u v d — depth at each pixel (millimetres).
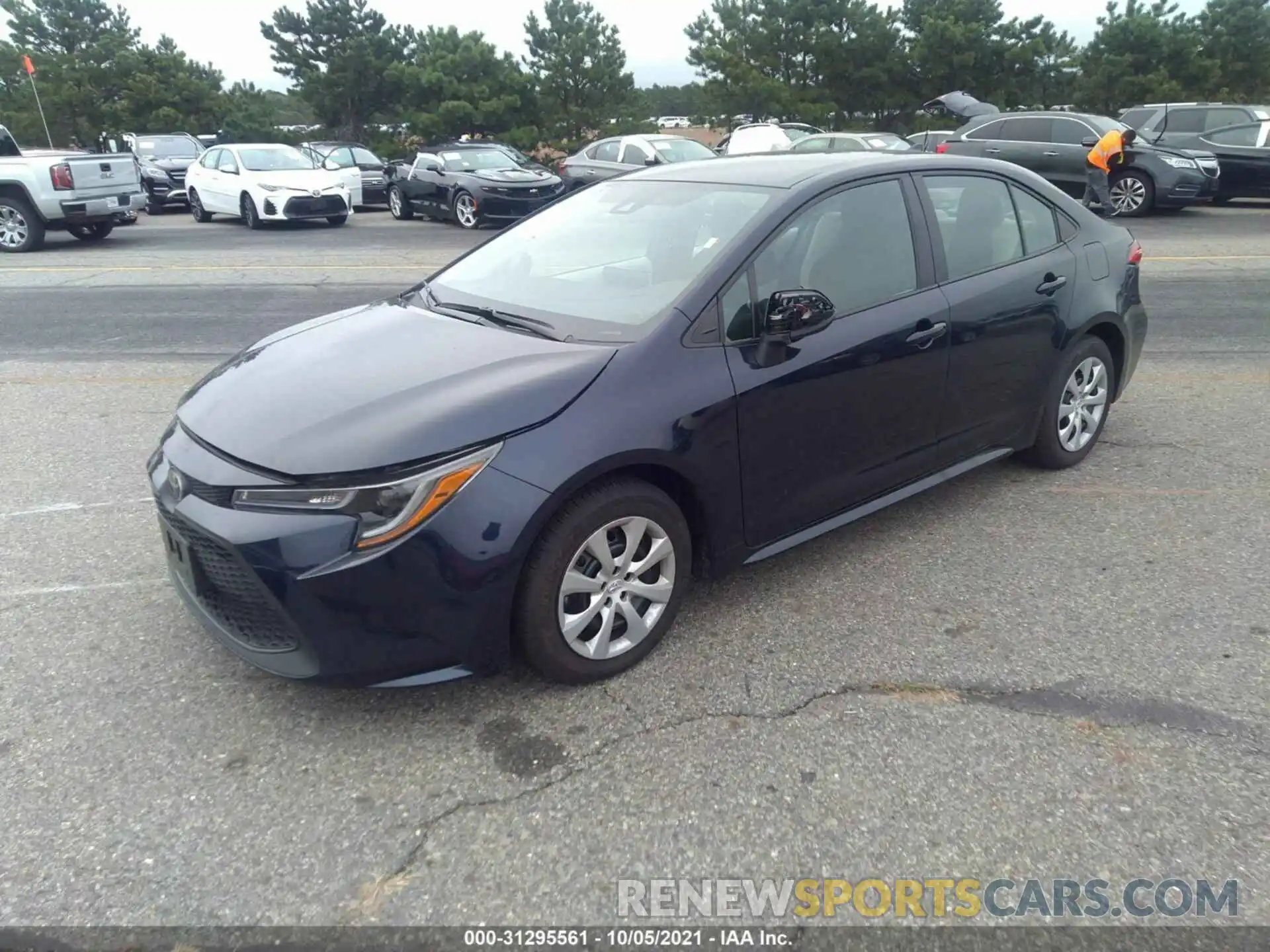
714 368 3438
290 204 17266
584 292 3816
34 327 9125
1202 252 12680
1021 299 4570
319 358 3541
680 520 3451
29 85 40156
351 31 38344
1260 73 37500
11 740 3094
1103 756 2975
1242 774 2891
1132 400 6566
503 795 2844
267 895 2506
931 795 2820
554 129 37781
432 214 18594
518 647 3201
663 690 3338
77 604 3938
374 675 2967
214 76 45094
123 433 6039
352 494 2854
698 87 39469
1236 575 4102
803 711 3213
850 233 3990
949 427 4402
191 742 3086
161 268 12586
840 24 37094
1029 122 17375
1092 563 4230
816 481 3871
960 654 3535
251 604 2984
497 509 2945
